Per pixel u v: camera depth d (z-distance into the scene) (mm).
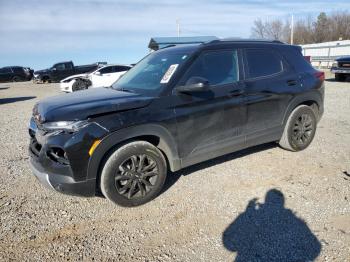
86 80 16859
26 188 3832
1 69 32469
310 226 2846
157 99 3281
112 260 2518
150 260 2500
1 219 3133
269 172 4047
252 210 3160
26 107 11469
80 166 2918
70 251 2641
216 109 3652
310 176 3881
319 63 25875
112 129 2979
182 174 4074
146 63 4309
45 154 2979
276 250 2547
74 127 2873
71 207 3354
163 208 3271
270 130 4305
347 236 2682
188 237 2773
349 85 13523
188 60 3562
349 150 4742
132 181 3227
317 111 4887
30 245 2729
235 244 2646
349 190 3484
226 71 3822
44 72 26797
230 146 3924
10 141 6090
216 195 3498
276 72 4301
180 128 3418
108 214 3197
